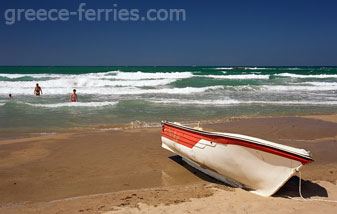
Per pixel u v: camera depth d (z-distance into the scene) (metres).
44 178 5.69
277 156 4.71
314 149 7.95
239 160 5.02
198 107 15.36
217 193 4.96
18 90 21.52
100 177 5.78
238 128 10.50
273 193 4.83
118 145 8.12
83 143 8.30
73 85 27.00
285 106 16.16
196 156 5.93
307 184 5.42
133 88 24.56
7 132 9.63
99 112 13.55
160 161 6.82
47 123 11.13
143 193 4.95
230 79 32.25
